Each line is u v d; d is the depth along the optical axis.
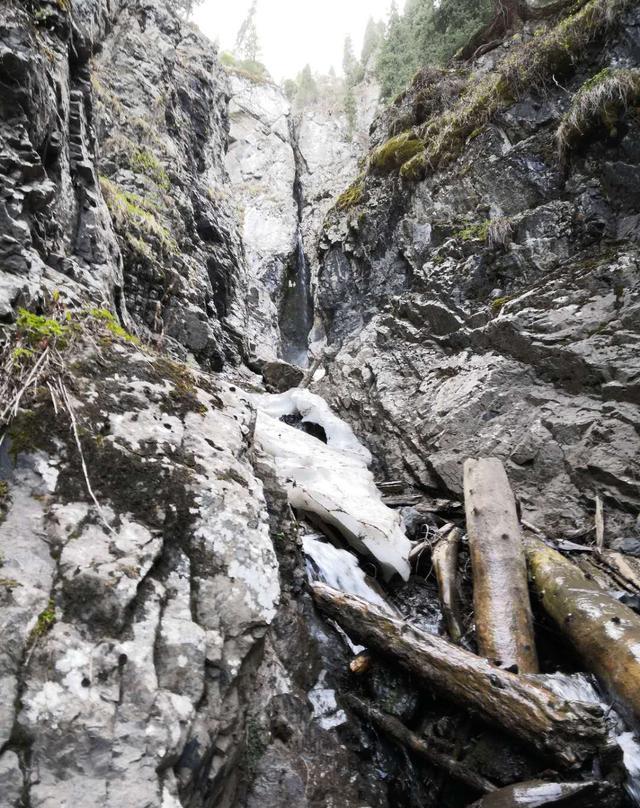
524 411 6.99
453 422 7.37
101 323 3.35
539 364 7.13
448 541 5.35
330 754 2.88
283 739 2.74
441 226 10.23
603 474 5.88
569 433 6.38
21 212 3.48
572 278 7.51
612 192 7.85
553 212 8.37
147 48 14.19
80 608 2.00
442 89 11.95
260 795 2.42
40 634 1.88
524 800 2.56
